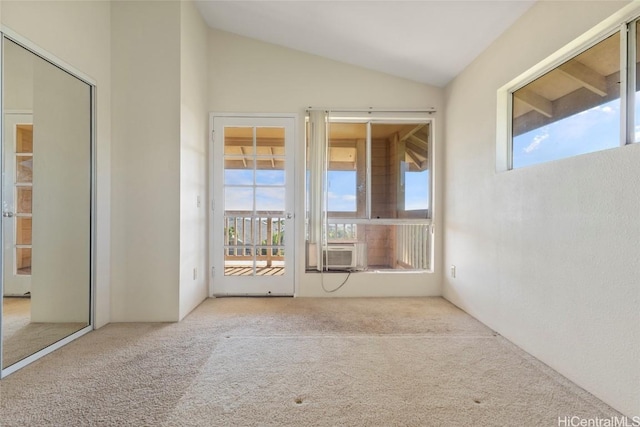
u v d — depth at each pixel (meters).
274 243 3.48
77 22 2.30
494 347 2.19
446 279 3.39
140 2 2.64
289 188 3.47
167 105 2.66
